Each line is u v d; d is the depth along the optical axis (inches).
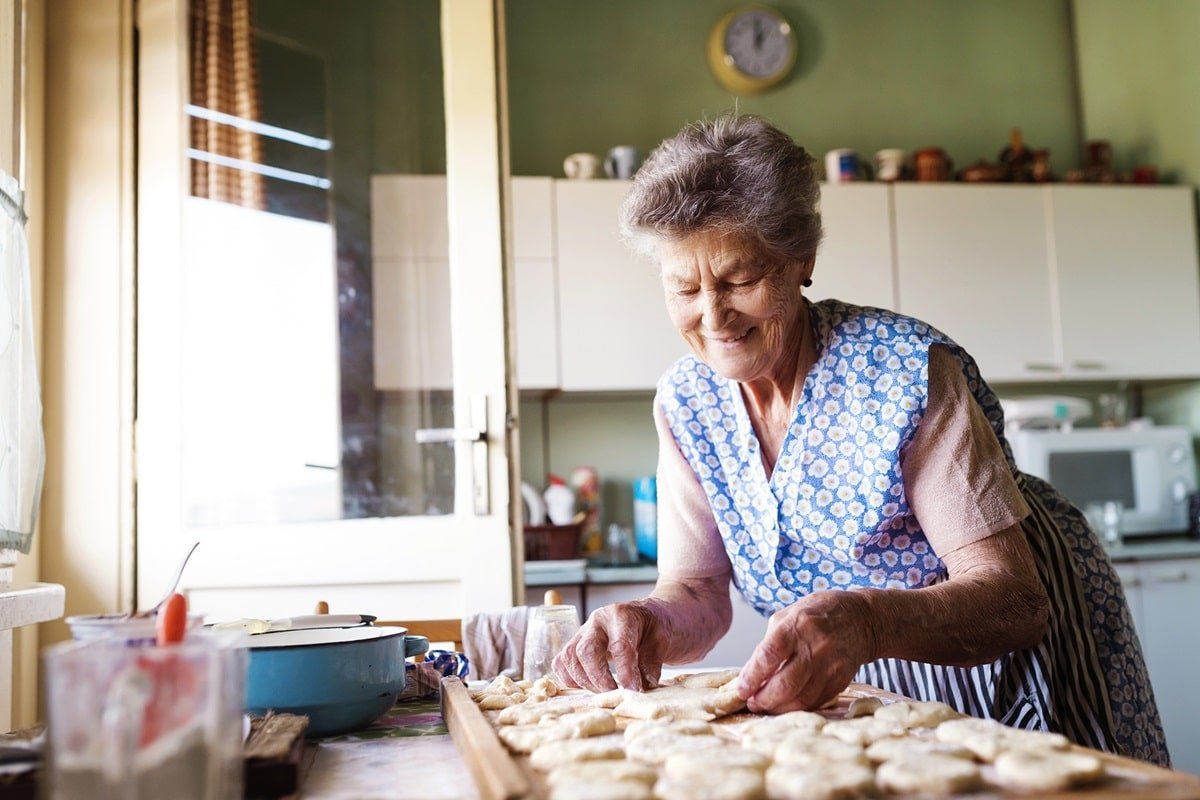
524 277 121.9
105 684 20.1
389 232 89.6
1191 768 115.3
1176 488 127.6
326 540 84.2
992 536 41.8
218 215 87.8
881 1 144.8
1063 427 130.3
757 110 140.9
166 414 84.8
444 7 90.3
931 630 37.1
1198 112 130.4
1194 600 117.7
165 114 87.2
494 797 23.5
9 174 66.4
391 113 90.6
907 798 23.7
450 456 87.5
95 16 87.0
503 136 90.0
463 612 84.6
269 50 90.5
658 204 41.7
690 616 49.1
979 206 129.6
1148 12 137.0
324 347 88.1
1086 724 45.9
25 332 61.8
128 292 85.7
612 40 138.9
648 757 28.2
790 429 45.9
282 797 26.5
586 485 130.0
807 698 34.9
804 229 43.0
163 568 83.6
